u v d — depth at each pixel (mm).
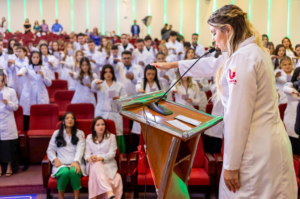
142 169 2855
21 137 3393
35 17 14000
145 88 3898
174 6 12492
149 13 12945
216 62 1477
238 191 1226
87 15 13766
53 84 5152
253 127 1201
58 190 2791
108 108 3725
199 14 12062
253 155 1181
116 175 2922
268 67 1210
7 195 3014
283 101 4203
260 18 10453
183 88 3799
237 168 1171
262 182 1180
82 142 3113
